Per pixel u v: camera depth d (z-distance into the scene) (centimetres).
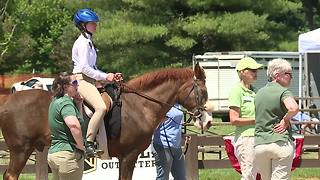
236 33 4594
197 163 1505
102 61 4916
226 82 3722
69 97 910
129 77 4834
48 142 1168
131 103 1169
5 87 5584
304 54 2783
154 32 4584
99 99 1112
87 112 1113
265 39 4722
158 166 1228
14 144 1171
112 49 4881
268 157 952
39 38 6519
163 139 1205
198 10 4809
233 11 4797
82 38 1126
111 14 4894
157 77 1191
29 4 5891
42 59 6775
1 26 5472
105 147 1136
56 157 897
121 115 1153
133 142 1162
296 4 5041
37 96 1182
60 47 6269
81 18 1127
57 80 912
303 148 1628
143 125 1166
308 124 1861
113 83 1167
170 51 4866
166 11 4828
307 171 1728
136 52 4778
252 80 1075
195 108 1195
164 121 1210
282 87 950
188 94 1198
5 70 6556
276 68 953
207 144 1511
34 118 1165
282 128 937
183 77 1201
